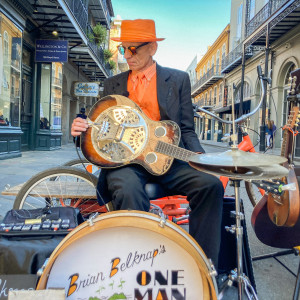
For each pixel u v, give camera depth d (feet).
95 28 55.31
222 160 4.24
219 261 6.78
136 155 6.03
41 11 32.76
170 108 6.68
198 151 6.53
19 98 30.07
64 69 50.34
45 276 3.59
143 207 5.54
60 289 3.49
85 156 6.00
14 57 28.53
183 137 6.82
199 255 3.66
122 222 3.59
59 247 3.64
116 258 3.71
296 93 7.10
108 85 7.29
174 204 9.37
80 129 5.89
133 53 6.67
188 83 7.00
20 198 8.25
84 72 67.46
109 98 6.21
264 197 7.16
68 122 55.47
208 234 5.51
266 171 4.54
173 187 6.16
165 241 3.70
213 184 5.58
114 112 6.15
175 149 5.95
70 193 8.57
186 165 6.29
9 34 27.20
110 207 6.57
